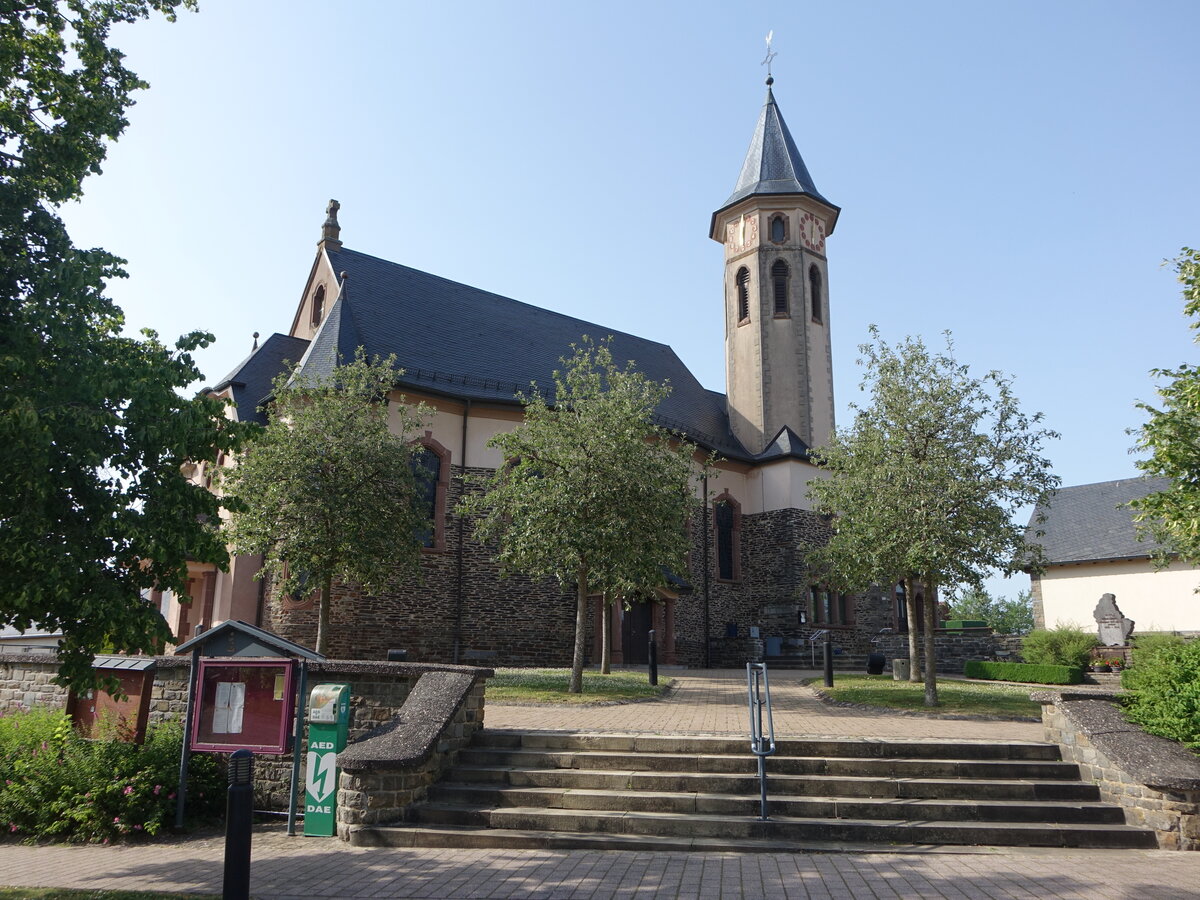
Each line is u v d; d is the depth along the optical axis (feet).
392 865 27.17
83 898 23.76
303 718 35.68
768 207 123.44
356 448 64.59
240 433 31.50
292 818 32.27
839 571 73.72
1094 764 32.35
